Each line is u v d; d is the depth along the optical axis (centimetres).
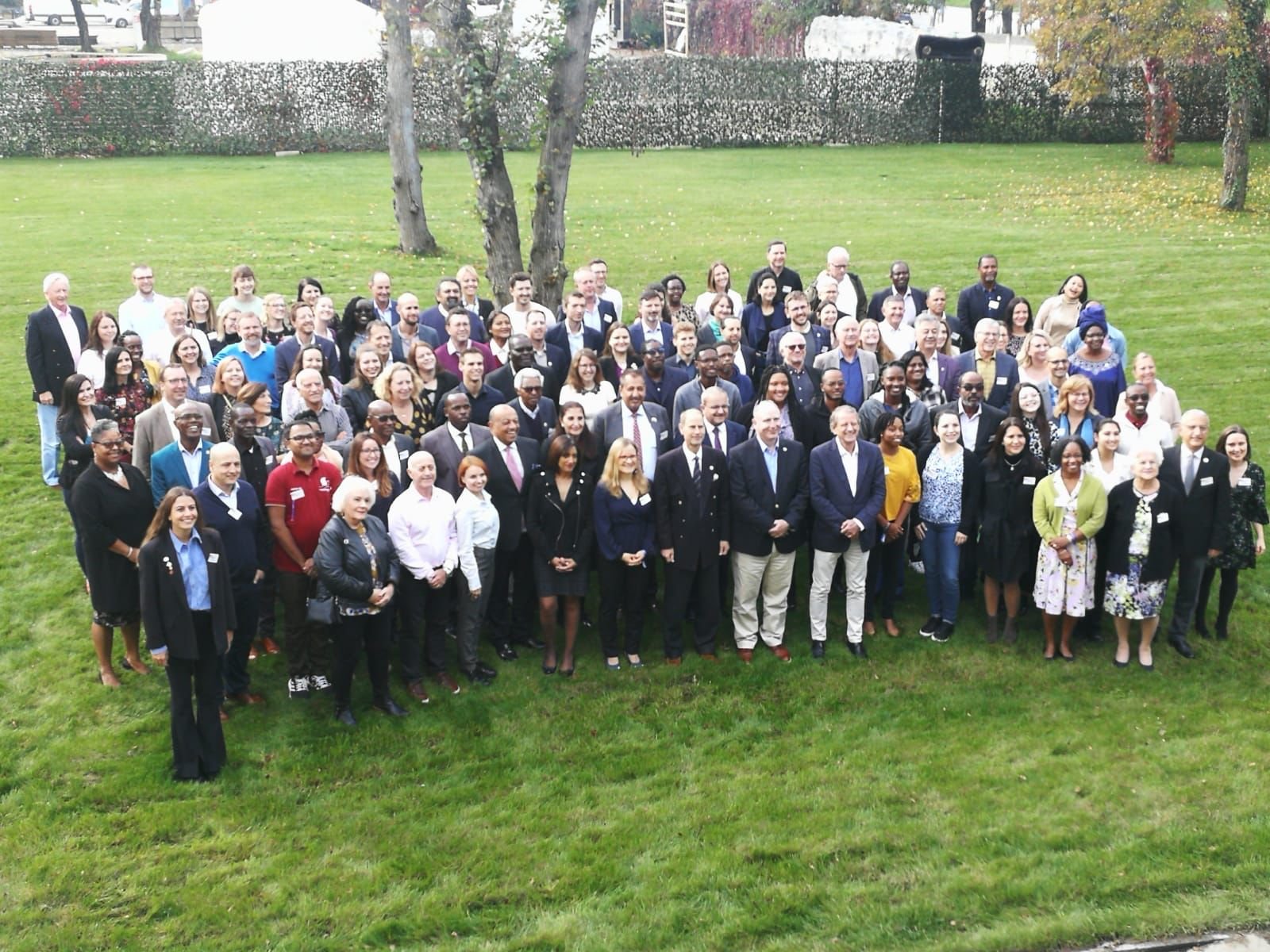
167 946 625
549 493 855
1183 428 886
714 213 2264
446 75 1340
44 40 5331
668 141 3306
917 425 944
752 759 791
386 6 1819
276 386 998
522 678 875
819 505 884
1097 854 697
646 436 918
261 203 2314
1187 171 2762
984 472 906
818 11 4119
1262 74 3225
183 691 734
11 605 922
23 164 2834
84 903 651
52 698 820
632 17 4925
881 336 1105
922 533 938
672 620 895
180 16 6019
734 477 882
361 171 2766
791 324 1073
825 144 3359
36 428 1206
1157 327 1580
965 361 1024
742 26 4400
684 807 742
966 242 2022
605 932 639
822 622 916
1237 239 2045
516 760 784
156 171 2734
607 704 848
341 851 696
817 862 693
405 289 1697
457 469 860
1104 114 3319
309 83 3108
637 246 1980
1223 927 647
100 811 720
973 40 3412
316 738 795
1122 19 2719
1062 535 880
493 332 1046
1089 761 786
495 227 1338
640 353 1081
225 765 762
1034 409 910
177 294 1620
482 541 846
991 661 910
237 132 3097
